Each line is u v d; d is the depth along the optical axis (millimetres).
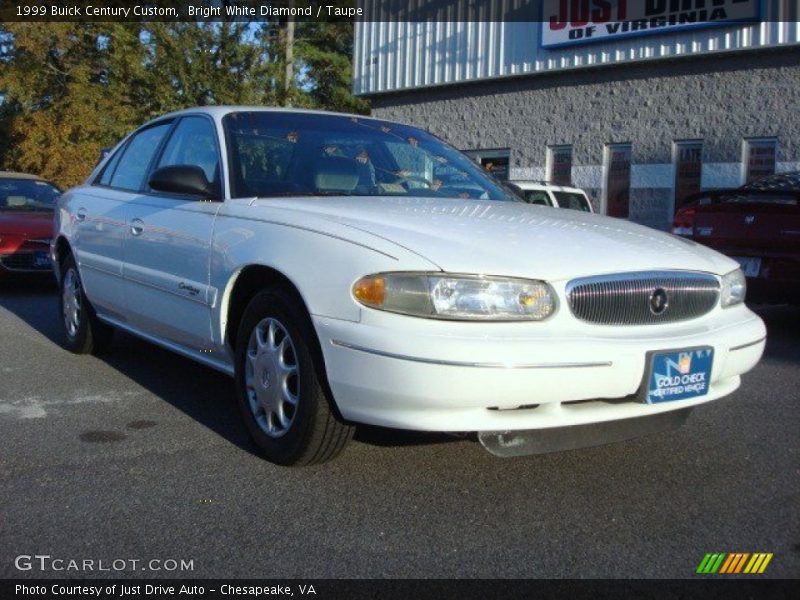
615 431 3779
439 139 5645
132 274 5160
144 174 5488
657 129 14961
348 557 3135
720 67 14094
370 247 3535
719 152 14227
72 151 23469
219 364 4551
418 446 4285
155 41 17859
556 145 16531
